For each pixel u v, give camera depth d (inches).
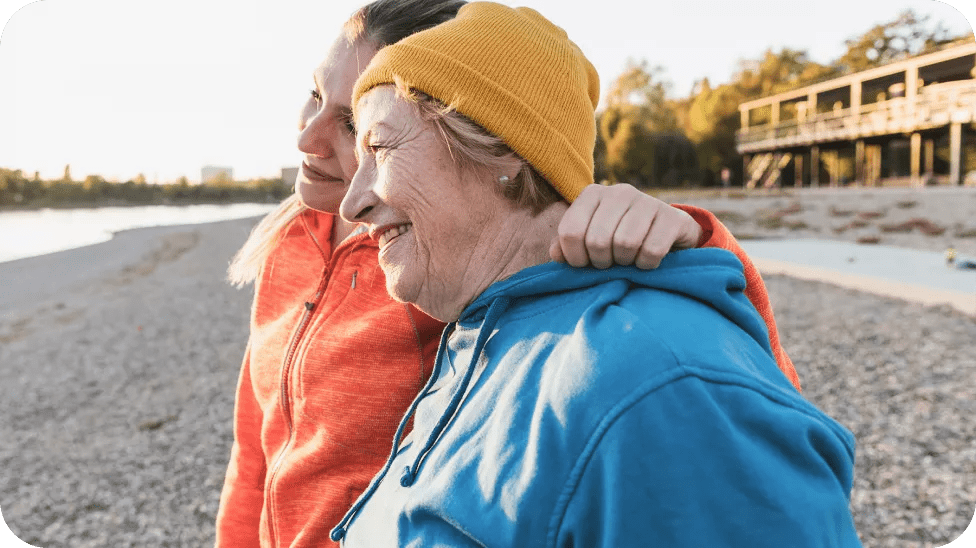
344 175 52.8
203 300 518.0
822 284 361.7
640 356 28.7
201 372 302.4
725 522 26.4
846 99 1518.2
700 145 1862.7
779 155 1542.8
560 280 34.9
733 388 28.0
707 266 33.4
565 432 28.9
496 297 36.4
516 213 37.5
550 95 36.6
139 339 387.2
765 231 661.9
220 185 4188.0
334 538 44.7
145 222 2186.3
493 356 36.2
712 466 26.8
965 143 1293.1
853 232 615.8
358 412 52.3
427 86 34.9
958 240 522.9
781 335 268.2
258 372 62.1
